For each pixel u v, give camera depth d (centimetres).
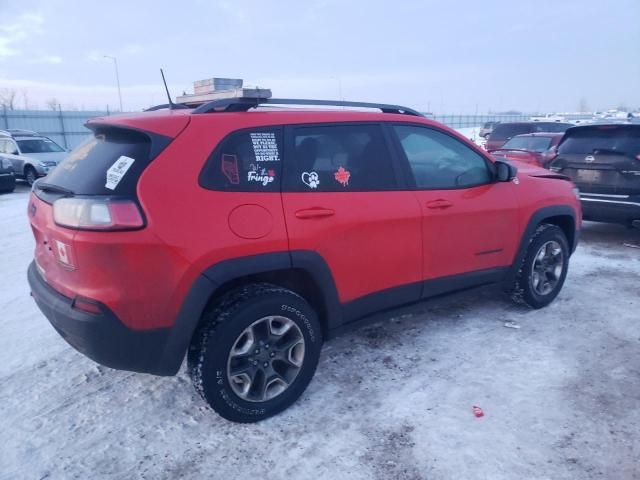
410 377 348
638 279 547
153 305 260
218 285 273
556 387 332
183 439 287
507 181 408
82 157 295
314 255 304
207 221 269
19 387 343
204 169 275
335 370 358
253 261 282
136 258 251
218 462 268
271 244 288
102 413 313
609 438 280
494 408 310
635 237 751
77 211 252
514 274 434
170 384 345
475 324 434
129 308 255
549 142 1115
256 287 294
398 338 408
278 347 303
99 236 247
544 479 250
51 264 288
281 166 301
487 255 407
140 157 266
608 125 663
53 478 258
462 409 309
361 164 337
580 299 488
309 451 275
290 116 315
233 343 281
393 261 347
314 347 314
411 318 449
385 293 350
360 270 331
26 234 823
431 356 377
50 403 324
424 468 260
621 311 457
